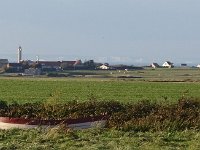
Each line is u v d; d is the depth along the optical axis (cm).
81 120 2855
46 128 2652
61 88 10119
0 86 10819
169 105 3566
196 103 3647
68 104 3378
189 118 2950
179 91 8975
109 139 2311
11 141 2256
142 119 2905
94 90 9406
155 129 2686
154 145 2144
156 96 7475
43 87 10500
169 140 2319
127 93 8388
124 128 2705
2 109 3366
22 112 3216
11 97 7175
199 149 2039
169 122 2770
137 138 2331
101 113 3225
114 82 13112
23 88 10088
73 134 2402
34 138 2311
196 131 2623
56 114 3144
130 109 3353
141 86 11038
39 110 3278
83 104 3388
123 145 2112
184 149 2048
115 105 3475
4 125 2817
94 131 2550
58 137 2308
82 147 2077
